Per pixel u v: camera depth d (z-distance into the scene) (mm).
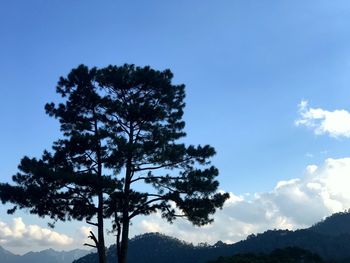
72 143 27641
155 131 28641
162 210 28219
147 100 30188
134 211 27656
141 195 27297
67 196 26938
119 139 26891
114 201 26859
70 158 28516
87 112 30047
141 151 27266
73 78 29719
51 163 28281
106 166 27797
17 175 27250
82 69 29656
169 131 29297
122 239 27453
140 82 29578
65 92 30219
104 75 29484
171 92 30031
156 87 29797
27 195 26438
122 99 30156
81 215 27516
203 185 27172
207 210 27359
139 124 29406
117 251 27406
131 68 30453
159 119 29578
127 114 28922
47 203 26938
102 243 27312
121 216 27703
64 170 26781
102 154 27656
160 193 28328
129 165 28141
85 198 27234
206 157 28953
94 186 25750
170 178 28297
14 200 26688
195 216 27781
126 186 27891
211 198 27906
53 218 27719
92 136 27391
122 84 29422
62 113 29547
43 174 25844
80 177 25484
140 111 28516
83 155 28531
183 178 28266
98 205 27453
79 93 29406
